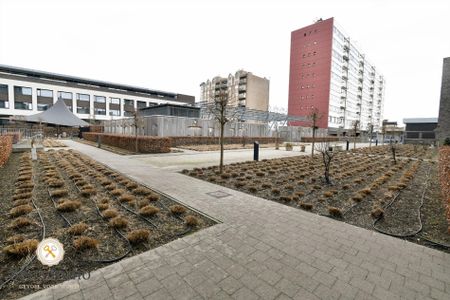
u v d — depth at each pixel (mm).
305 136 47656
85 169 9984
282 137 45000
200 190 7367
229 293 2770
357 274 3213
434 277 3197
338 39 59406
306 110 60750
